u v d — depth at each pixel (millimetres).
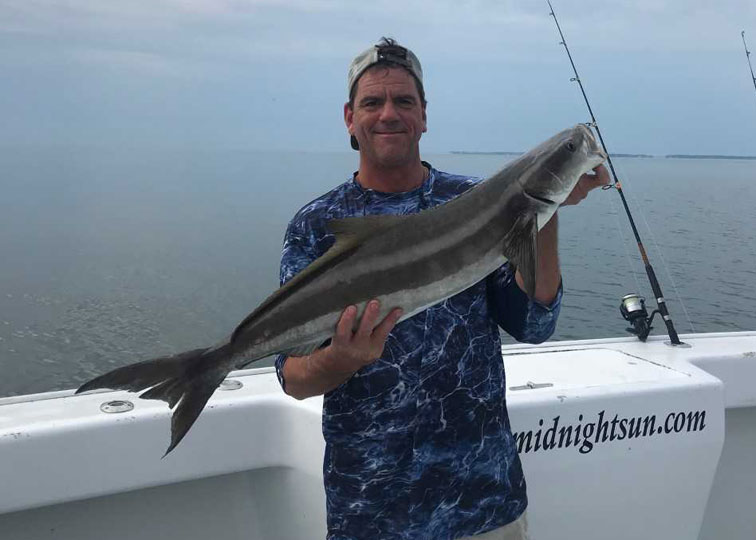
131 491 1604
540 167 1141
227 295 9102
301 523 1650
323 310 1102
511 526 1219
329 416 1199
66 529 1553
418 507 1162
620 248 11984
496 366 1225
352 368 1087
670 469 1631
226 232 14914
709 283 9477
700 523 1688
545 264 1175
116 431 1478
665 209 17781
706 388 1650
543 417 1522
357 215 1233
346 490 1177
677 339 2166
